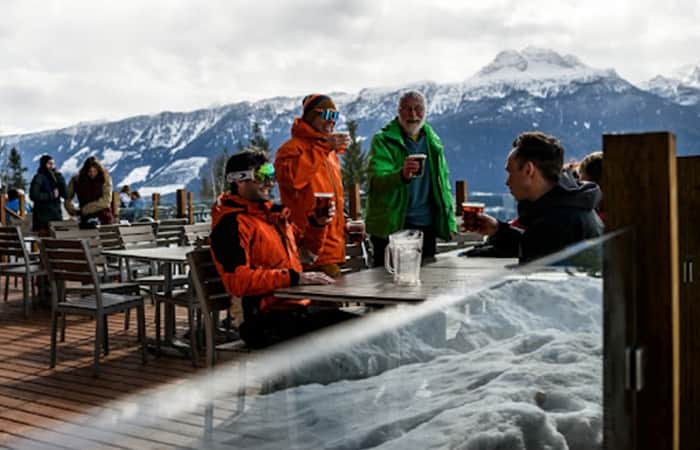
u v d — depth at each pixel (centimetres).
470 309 143
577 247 128
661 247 136
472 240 515
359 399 145
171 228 744
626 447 133
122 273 623
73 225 676
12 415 330
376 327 147
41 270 637
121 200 1488
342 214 348
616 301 127
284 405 151
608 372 126
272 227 280
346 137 337
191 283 432
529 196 244
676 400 137
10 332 555
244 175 271
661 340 136
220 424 181
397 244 251
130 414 218
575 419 130
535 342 136
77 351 482
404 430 139
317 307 280
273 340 260
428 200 400
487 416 136
